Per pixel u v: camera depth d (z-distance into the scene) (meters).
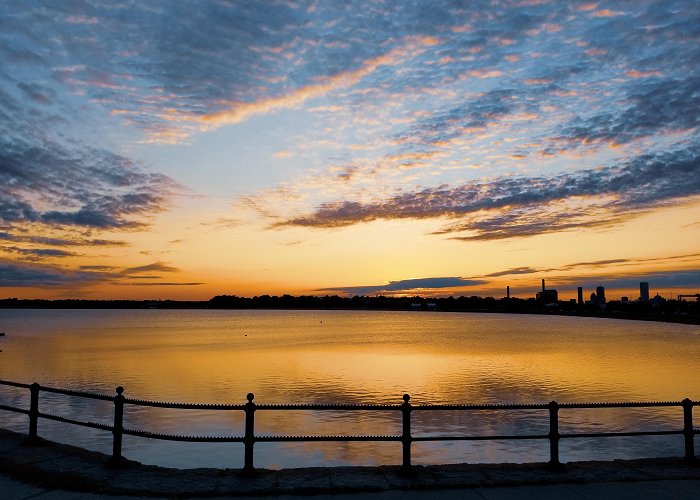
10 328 171.25
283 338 117.06
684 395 35.97
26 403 30.81
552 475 8.87
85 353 72.19
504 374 48.59
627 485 8.42
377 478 8.74
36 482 8.59
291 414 28.62
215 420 27.05
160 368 53.22
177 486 8.38
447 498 7.93
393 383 42.34
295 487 8.30
